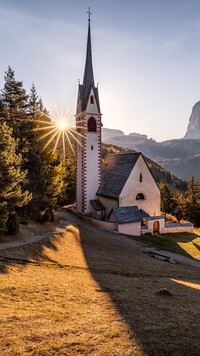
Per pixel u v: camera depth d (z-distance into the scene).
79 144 52.22
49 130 43.00
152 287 19.14
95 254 27.69
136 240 40.03
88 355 8.70
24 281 15.61
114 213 43.78
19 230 28.95
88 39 51.09
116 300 14.88
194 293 18.78
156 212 48.97
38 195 34.31
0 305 11.90
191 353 9.37
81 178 51.62
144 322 11.71
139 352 9.07
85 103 50.00
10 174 22.69
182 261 31.69
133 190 46.66
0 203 22.22
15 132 34.66
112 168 52.06
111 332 10.33
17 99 41.94
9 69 41.25
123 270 23.83
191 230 48.34
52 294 14.38
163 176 167.62
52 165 40.00
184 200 87.38
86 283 17.75
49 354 8.55
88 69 50.88
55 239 28.11
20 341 9.08
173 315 13.18
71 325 10.74
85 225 44.62
